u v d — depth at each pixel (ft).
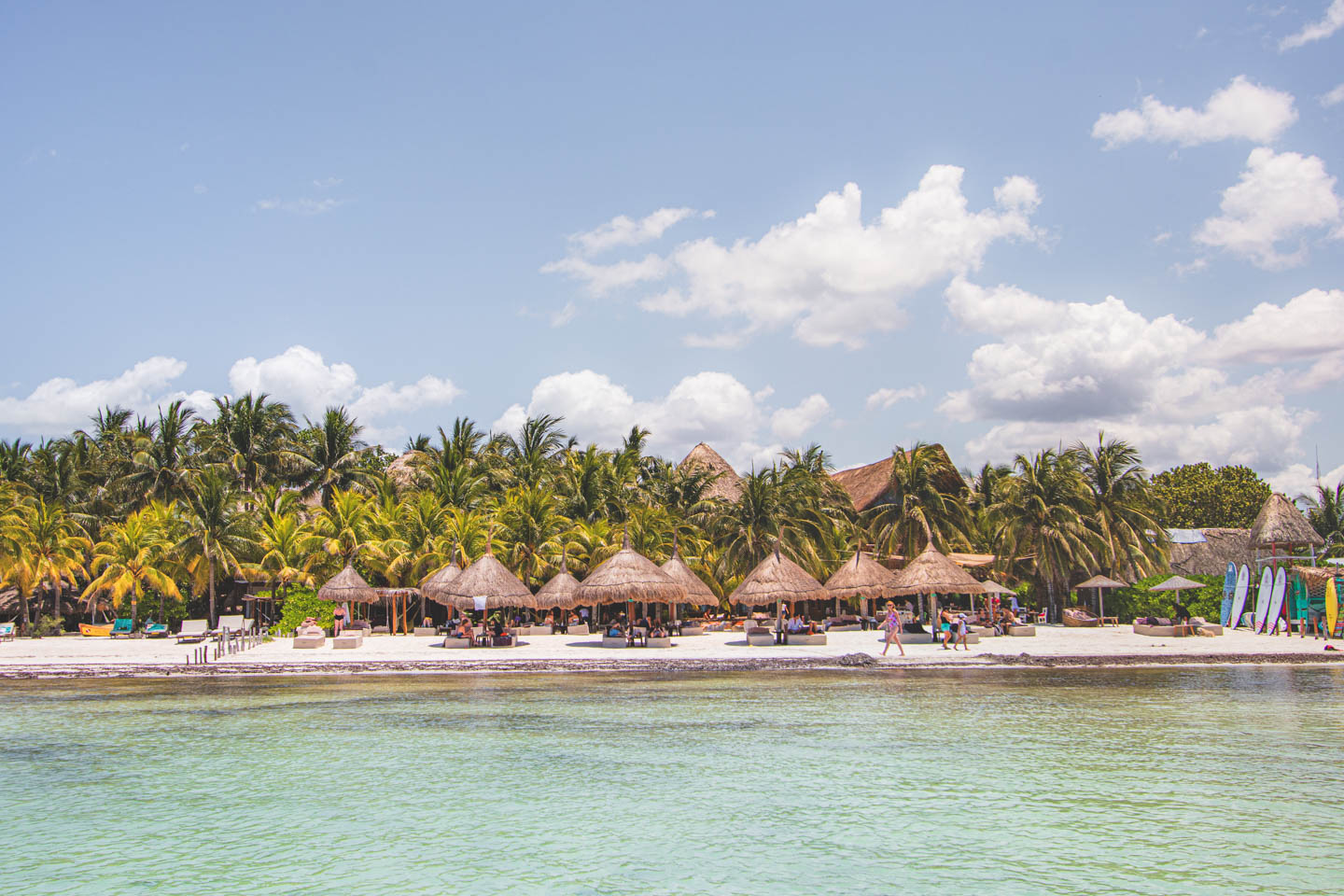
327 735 51.96
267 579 153.38
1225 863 30.78
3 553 137.08
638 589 101.04
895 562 160.04
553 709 60.75
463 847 32.60
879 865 30.68
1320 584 120.88
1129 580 165.27
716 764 44.24
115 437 188.96
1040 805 37.32
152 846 32.99
